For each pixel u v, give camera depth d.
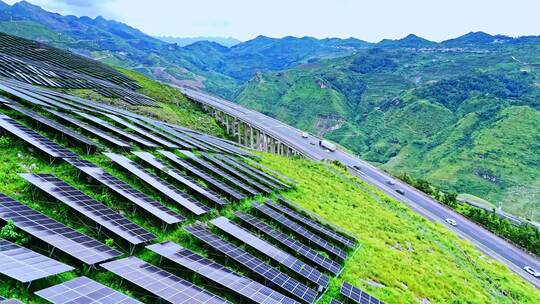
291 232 38.47
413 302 33.47
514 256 71.25
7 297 17.22
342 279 32.91
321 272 33.12
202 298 21.23
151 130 54.91
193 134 72.00
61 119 41.53
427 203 93.69
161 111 109.06
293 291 26.66
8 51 118.69
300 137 146.25
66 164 31.38
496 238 79.31
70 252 20.14
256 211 39.53
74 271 20.73
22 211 21.88
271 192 48.12
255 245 30.72
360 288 32.41
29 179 24.98
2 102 38.28
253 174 52.06
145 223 28.58
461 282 42.94
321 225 43.62
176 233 29.14
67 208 25.59
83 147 36.72
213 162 49.91
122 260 21.92
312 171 80.81
